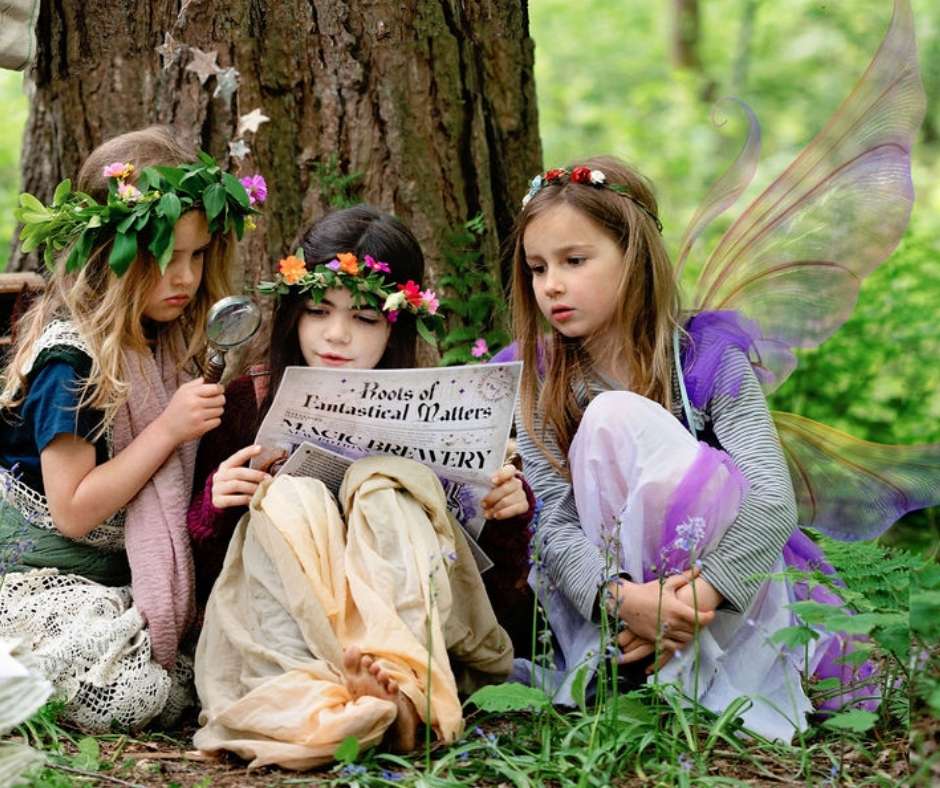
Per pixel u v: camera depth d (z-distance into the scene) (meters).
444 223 3.99
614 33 13.99
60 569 2.92
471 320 3.98
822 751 2.60
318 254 2.97
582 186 3.00
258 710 2.49
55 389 2.82
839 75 13.24
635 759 2.47
